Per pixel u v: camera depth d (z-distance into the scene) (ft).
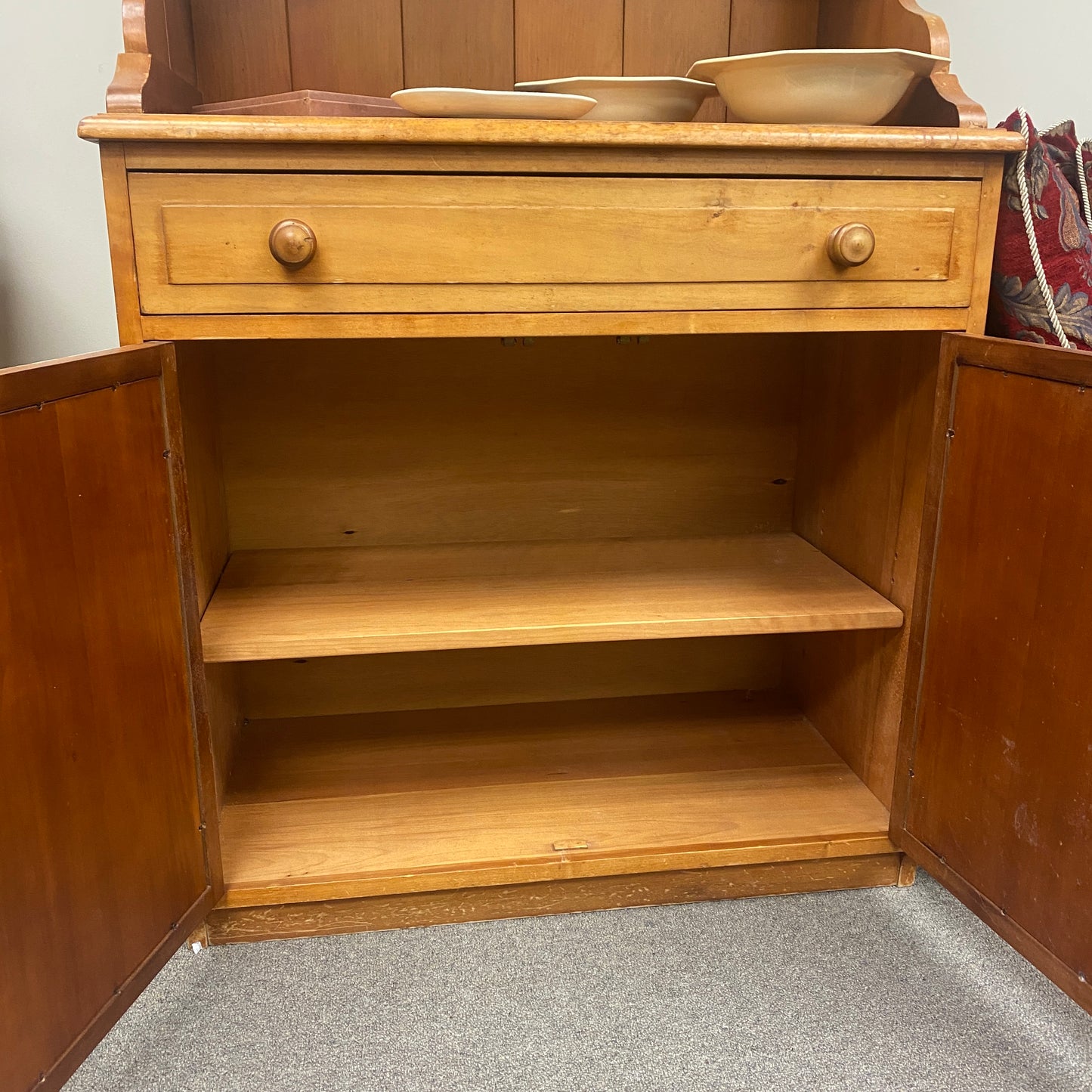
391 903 3.61
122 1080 2.90
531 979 3.35
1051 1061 3.00
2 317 4.58
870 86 3.31
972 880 3.35
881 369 3.89
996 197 3.31
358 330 3.07
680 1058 2.99
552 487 4.67
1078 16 4.70
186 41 3.80
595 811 3.96
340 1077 2.91
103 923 2.75
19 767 2.36
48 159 4.45
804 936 3.59
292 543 4.56
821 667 4.63
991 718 3.21
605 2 4.10
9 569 2.29
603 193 3.08
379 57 4.02
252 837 3.77
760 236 3.19
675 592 3.98
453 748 4.51
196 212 2.91
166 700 3.04
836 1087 2.88
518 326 3.14
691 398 4.67
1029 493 2.98
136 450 2.81
